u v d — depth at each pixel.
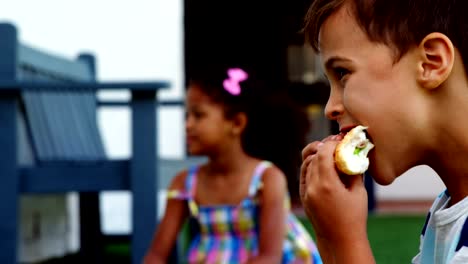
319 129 7.97
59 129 3.65
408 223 6.05
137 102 2.84
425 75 0.98
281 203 2.49
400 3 0.99
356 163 1.02
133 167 2.84
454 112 0.99
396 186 8.45
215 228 2.57
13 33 2.97
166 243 2.59
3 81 2.84
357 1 1.02
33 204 3.73
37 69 3.58
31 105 3.39
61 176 2.90
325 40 1.05
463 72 0.98
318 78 8.15
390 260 4.05
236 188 2.54
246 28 8.40
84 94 4.20
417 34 0.99
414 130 1.00
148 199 2.84
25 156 3.16
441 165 1.02
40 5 5.42
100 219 4.05
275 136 2.74
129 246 4.94
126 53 5.61
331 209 1.07
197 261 2.57
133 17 5.59
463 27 0.98
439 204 1.09
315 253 2.69
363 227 1.07
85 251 4.04
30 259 3.67
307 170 1.12
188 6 8.36
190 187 2.61
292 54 8.30
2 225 2.85
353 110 1.02
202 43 8.35
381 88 1.00
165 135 5.68
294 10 8.37
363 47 1.01
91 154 3.91
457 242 1.00
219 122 2.54
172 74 5.66
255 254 2.51
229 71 2.60
